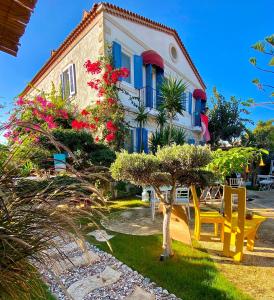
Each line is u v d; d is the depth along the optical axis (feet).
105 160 26.18
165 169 12.66
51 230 4.99
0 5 7.05
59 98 35.55
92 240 16.22
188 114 55.31
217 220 16.65
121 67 32.35
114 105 30.63
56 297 9.66
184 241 15.64
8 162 6.31
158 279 11.59
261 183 46.85
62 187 6.17
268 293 10.64
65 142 25.73
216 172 16.19
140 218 22.17
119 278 11.59
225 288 10.83
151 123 40.93
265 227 20.47
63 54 42.55
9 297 4.85
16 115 8.39
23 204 5.47
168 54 47.34
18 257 4.72
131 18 36.96
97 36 33.01
